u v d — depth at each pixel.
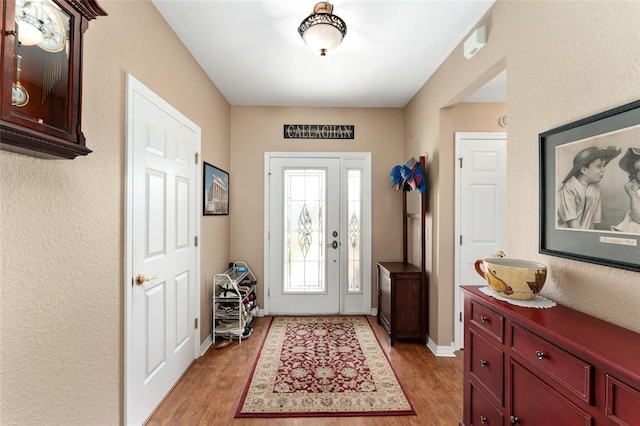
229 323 3.05
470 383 1.61
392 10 1.92
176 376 2.21
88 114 1.33
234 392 2.11
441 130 2.75
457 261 2.82
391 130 3.77
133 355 1.66
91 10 1.11
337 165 3.76
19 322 1.03
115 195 1.53
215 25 2.09
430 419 1.86
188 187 2.41
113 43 1.49
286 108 3.72
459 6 1.88
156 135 1.90
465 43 2.04
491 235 2.86
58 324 1.19
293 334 3.14
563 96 1.33
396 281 2.91
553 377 1.04
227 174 3.48
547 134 1.40
